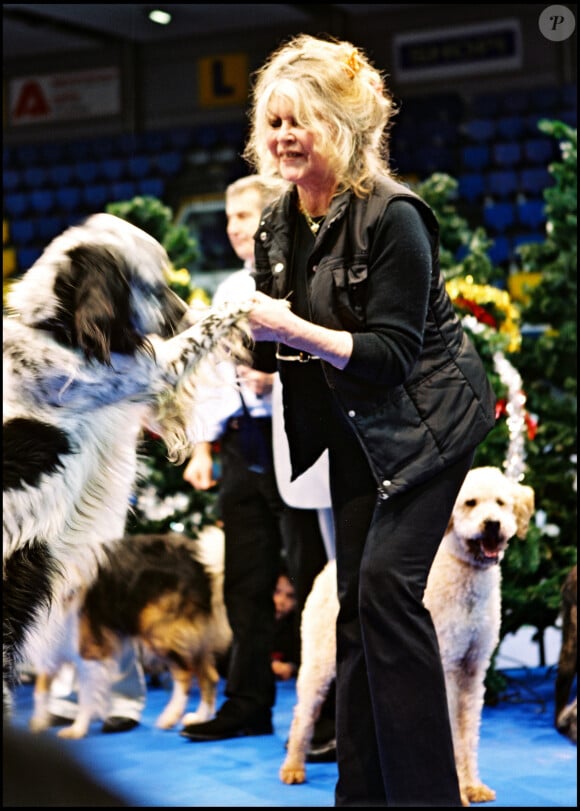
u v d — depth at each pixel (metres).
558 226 4.85
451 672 3.06
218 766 3.52
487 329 4.21
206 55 14.23
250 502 3.95
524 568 4.21
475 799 3.02
